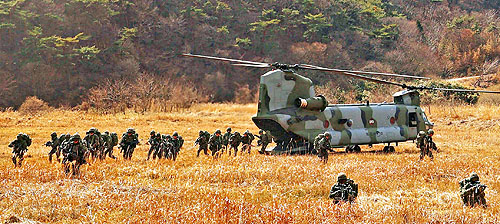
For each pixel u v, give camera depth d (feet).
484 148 248.32
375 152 226.17
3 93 654.53
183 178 145.79
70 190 122.52
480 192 117.70
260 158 188.34
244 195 124.88
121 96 502.38
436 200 125.59
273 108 216.74
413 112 247.70
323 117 221.66
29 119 392.27
